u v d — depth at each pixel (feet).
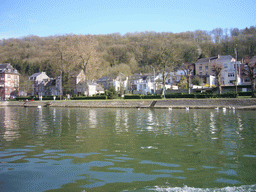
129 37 523.29
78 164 29.37
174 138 46.11
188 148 37.29
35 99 298.56
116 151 35.68
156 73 334.03
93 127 63.87
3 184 23.47
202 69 314.96
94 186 22.75
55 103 220.84
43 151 36.06
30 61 481.87
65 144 41.04
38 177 25.21
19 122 79.05
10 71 369.09
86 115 108.88
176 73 318.45
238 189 21.79
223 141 42.70
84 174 25.89
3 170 27.48
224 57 295.28
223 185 22.70
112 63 438.40
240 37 383.04
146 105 174.40
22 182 23.93
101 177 24.95
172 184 22.98
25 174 26.16
